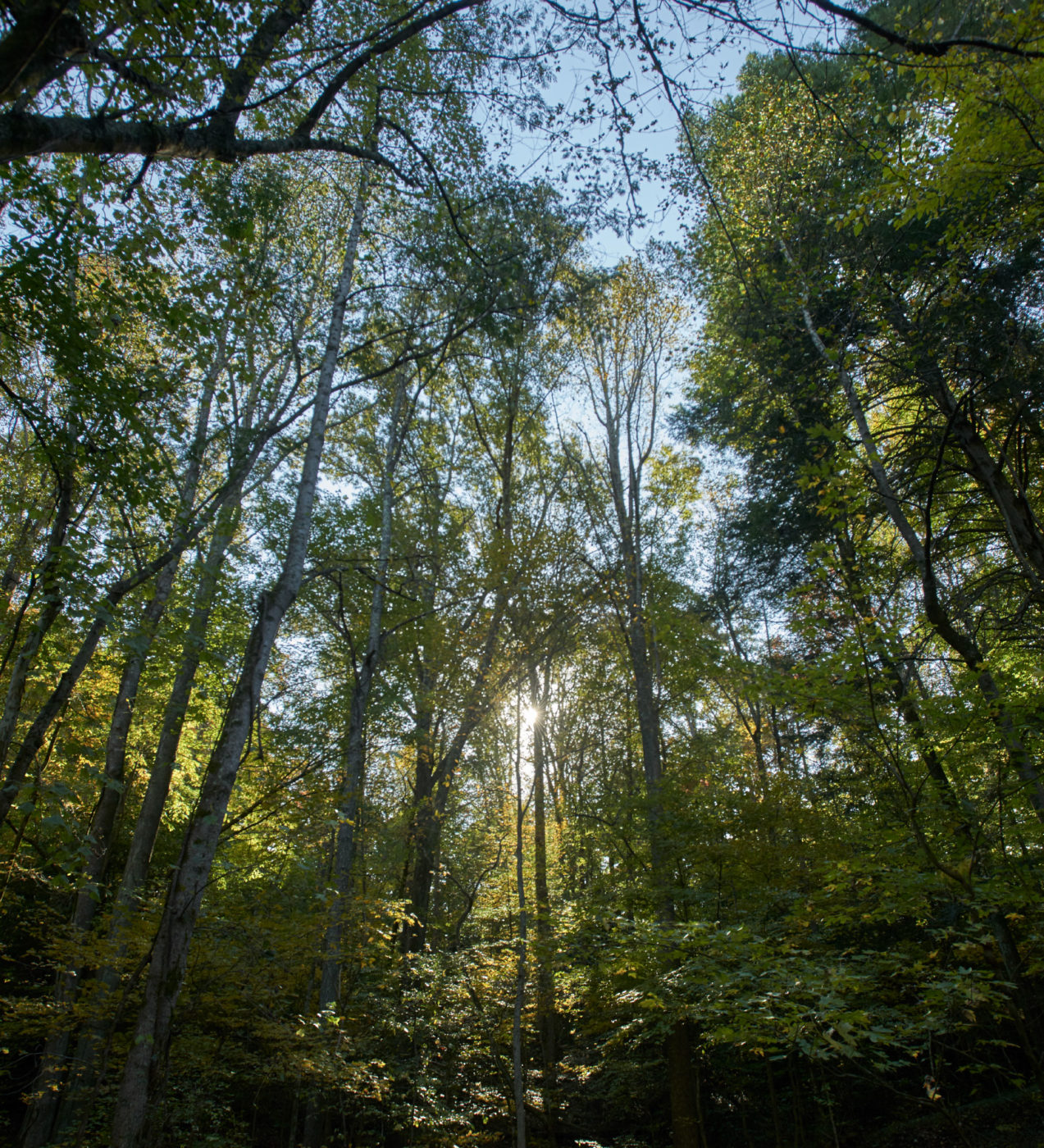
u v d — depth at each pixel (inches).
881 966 216.8
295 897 295.6
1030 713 224.7
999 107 240.7
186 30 173.9
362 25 293.1
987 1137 327.6
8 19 127.9
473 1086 395.5
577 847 577.0
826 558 255.1
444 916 538.3
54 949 267.1
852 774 446.9
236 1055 302.5
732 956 215.6
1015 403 312.5
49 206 222.5
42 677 299.9
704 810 351.3
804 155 408.5
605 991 339.6
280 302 317.1
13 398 226.4
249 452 289.1
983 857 233.6
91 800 378.0
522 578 468.4
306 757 287.0
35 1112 321.1
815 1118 410.6
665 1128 444.1
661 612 491.5
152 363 275.3
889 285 374.3
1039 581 294.8
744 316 423.2
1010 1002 194.2
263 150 186.1
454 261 358.6
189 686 383.6
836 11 163.5
